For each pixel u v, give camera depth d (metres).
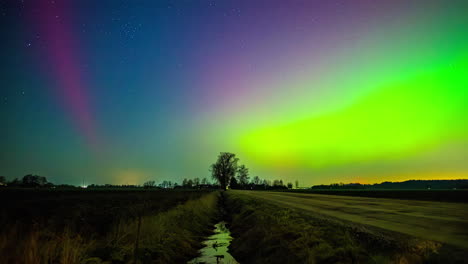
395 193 60.94
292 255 10.40
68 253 8.69
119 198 46.41
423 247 9.24
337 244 10.39
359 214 21.17
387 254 8.98
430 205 29.83
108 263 9.21
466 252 8.67
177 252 13.94
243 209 29.59
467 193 50.66
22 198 44.88
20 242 8.95
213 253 15.44
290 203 36.25
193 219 23.11
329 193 82.25
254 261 12.73
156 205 32.44
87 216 19.27
